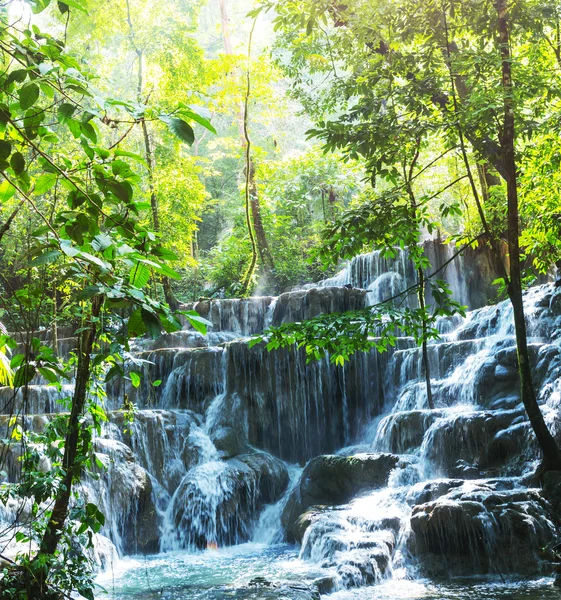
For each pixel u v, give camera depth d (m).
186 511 13.13
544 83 10.55
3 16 2.92
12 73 2.79
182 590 8.88
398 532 10.14
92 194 3.09
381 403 16.28
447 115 10.54
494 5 10.37
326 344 9.75
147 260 2.92
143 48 22.77
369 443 15.76
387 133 10.20
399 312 9.84
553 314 14.52
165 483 14.02
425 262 10.65
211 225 33.25
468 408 13.37
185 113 2.92
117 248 2.98
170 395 16.39
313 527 10.77
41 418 12.54
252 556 11.40
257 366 16.36
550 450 10.45
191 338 19.19
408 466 12.33
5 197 3.14
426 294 19.78
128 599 8.48
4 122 2.85
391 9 10.45
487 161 11.39
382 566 9.28
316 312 18.70
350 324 9.70
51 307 11.17
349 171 27.67
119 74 28.11
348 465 12.65
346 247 10.63
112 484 12.14
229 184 35.12
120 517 12.14
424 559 9.54
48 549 4.62
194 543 12.97
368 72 11.09
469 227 18.14
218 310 20.48
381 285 20.17
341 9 11.17
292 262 25.06
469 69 10.70
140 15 22.83
